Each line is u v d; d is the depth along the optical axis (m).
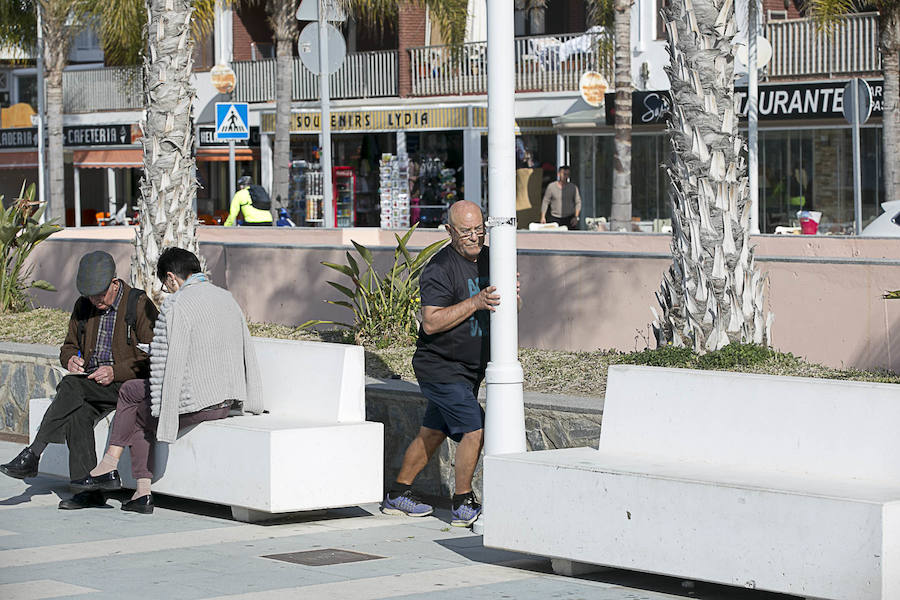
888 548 9.83
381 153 59.91
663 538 10.99
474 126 55.00
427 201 57.81
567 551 11.64
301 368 15.16
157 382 14.55
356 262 20.98
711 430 11.68
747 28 47.28
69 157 69.12
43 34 62.50
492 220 13.56
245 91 62.91
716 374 11.70
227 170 66.19
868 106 32.59
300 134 62.16
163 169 19.64
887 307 15.98
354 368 14.84
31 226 25.16
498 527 12.12
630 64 47.28
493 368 13.60
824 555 10.09
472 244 13.85
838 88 45.66
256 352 15.61
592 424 14.48
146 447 15.12
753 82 45.62
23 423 20.91
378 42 61.88
